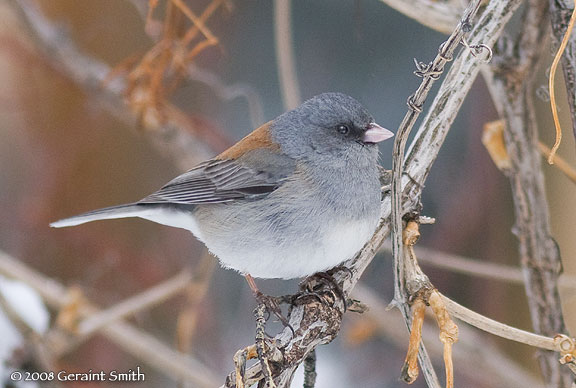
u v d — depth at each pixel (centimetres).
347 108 750
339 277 682
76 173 1216
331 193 721
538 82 937
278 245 729
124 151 1245
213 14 1206
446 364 534
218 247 772
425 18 706
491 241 1035
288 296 649
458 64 634
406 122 536
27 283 967
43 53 1154
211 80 1037
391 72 1138
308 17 1190
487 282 1040
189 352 1032
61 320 930
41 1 1262
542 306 729
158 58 1032
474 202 1042
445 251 1052
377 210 723
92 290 1121
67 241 1179
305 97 1168
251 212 746
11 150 1273
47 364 898
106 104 1152
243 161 773
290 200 728
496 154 742
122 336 965
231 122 1235
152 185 1252
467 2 671
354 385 1062
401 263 568
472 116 1040
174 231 1217
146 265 1179
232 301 1163
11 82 1240
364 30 1155
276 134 789
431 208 1098
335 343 1127
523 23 693
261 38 1224
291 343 588
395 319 980
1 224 1194
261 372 561
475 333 1039
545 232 725
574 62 611
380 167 787
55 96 1224
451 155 1106
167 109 1063
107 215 817
